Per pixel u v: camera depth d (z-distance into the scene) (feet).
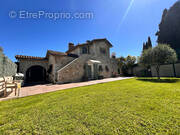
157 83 39.14
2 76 28.76
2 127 10.02
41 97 22.20
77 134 8.52
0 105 16.93
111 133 8.46
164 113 11.84
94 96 21.02
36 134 8.79
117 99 18.22
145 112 12.29
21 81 44.19
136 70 115.65
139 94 21.43
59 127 9.68
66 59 64.39
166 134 8.09
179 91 23.22
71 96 21.91
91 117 11.48
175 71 78.23
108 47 99.45
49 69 64.54
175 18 135.33
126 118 10.96
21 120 11.38
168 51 55.88
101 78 73.72
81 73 63.00
